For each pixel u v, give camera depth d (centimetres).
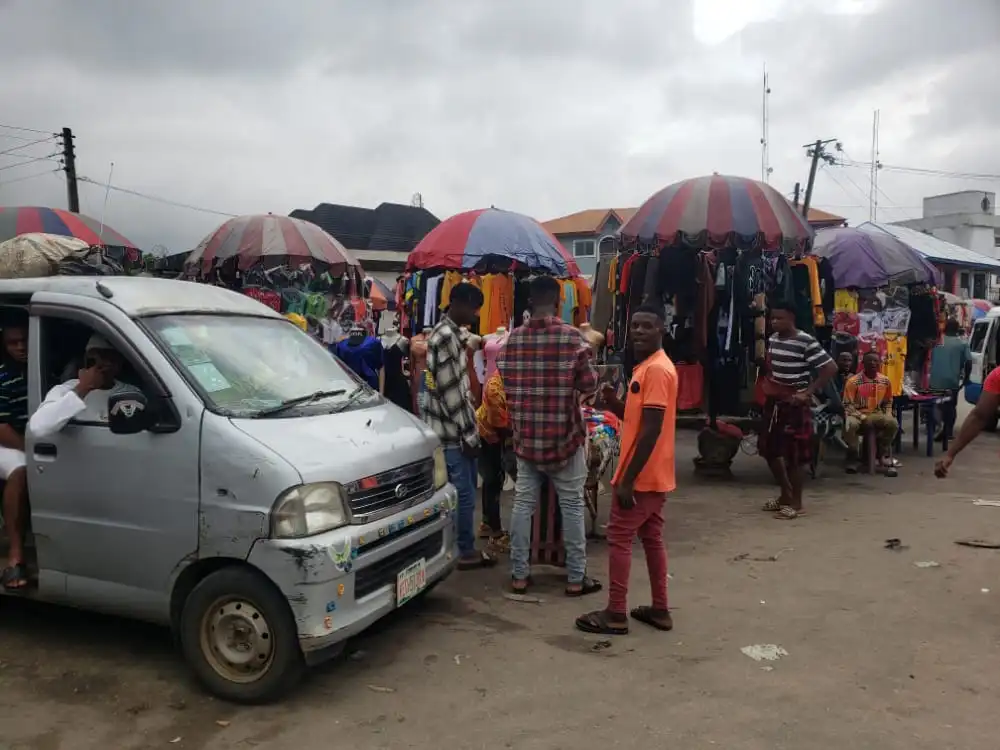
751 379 907
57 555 407
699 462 905
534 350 489
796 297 890
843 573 553
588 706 364
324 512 361
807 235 823
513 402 498
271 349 455
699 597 509
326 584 355
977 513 723
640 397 433
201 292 470
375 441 409
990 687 379
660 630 455
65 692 382
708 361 899
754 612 482
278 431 379
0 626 464
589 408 641
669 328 908
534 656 420
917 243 2102
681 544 630
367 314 1161
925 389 1146
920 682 385
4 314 467
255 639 362
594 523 655
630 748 328
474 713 359
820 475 923
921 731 338
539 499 570
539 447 489
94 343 411
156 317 413
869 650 423
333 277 1104
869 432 920
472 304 529
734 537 649
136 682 392
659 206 839
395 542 399
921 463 1003
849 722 347
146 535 380
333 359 499
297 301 1056
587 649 429
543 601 504
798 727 343
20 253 601
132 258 1074
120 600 394
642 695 374
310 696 377
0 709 365
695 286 881
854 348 1006
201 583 370
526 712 359
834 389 916
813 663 408
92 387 399
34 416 394
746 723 347
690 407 908
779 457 724
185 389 380
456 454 539
